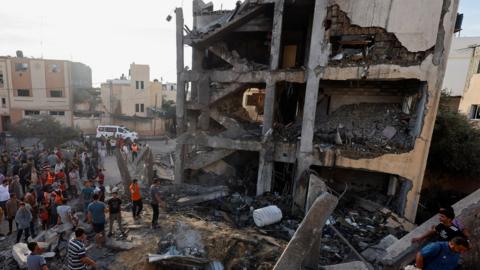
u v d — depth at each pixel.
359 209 9.35
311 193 7.58
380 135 9.44
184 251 6.40
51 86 26.69
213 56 12.38
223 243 6.70
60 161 12.21
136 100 31.00
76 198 10.80
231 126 10.66
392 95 10.44
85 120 28.67
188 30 10.39
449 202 11.39
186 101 10.95
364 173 10.77
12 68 25.53
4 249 7.50
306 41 11.03
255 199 9.60
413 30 8.14
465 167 10.97
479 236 4.48
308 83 8.89
